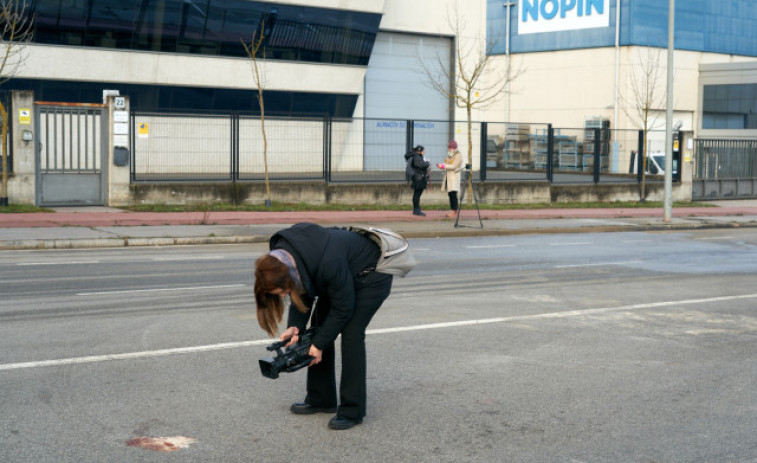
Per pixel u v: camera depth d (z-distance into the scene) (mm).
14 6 27516
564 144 29641
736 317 9594
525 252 16062
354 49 35250
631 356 7574
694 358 7547
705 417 5805
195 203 22281
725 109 49969
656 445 5207
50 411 5625
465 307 9859
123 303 9586
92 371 6633
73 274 11844
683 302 10578
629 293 11242
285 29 33188
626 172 31109
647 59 47188
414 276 12414
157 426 5375
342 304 5027
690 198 32562
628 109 47594
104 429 5293
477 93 40719
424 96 39812
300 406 5727
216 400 5973
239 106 33406
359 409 5434
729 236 20703
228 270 12594
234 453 4922
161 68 31094
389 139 25344
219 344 7637
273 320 4859
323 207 23516
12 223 17250
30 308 9141
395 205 25078
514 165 28297
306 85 34562
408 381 6602
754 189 35125
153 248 15727
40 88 29172
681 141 32219
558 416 5762
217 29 31672
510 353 7590
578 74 49438
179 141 22172
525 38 51844
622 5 47531
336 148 24516
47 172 20531
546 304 10211
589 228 21531
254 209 22203
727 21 52062
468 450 5051
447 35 39844
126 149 21234
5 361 6859
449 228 20156
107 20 29453
